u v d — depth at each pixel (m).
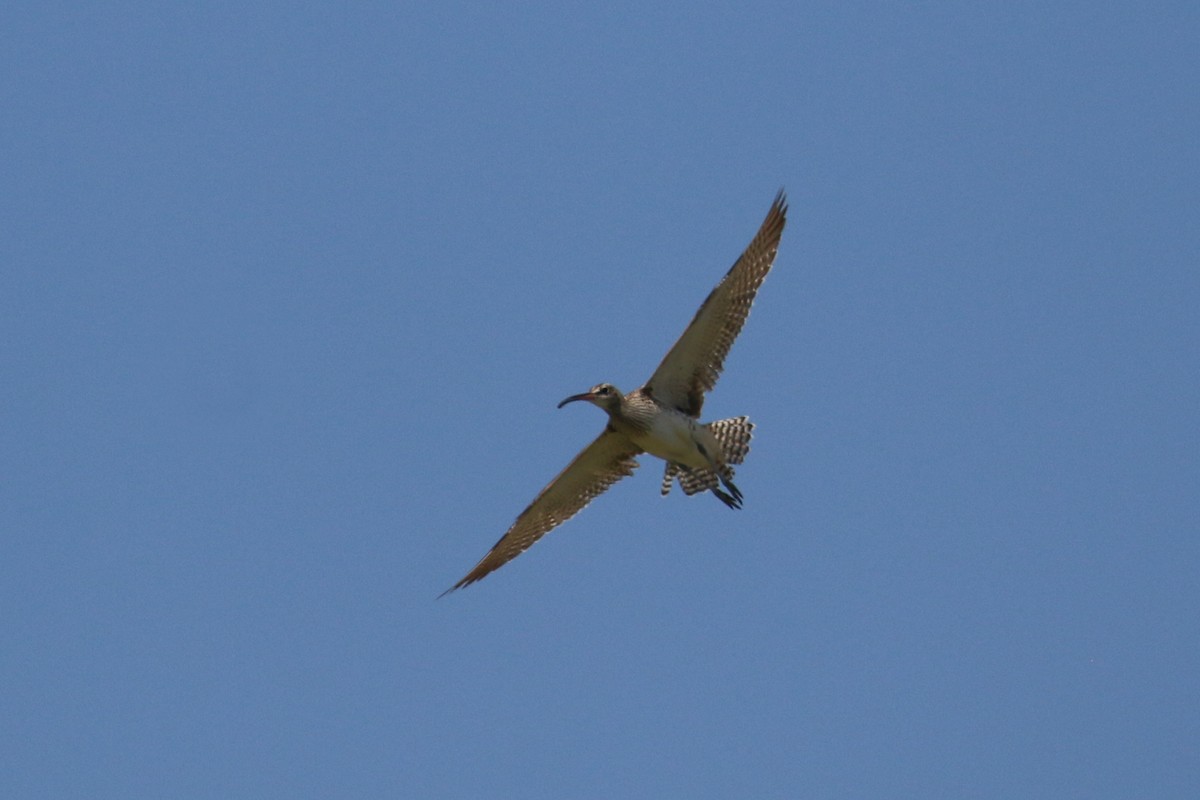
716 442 22.59
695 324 21.66
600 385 22.34
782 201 21.75
